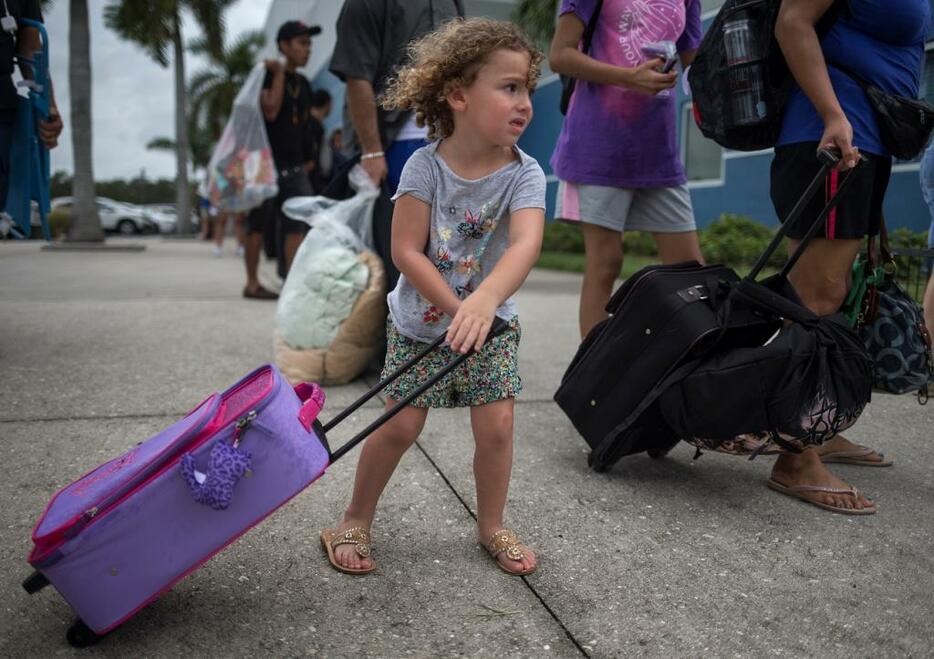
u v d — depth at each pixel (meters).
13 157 3.63
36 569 1.64
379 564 2.13
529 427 3.33
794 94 2.61
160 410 3.41
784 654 1.74
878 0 2.46
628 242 12.29
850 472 2.84
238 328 5.41
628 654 1.74
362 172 4.05
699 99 2.75
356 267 3.94
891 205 8.20
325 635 1.79
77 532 1.63
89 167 18.70
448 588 2.01
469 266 2.11
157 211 41.66
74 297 7.14
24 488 2.53
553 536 2.30
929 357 2.75
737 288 2.46
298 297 3.93
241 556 2.15
